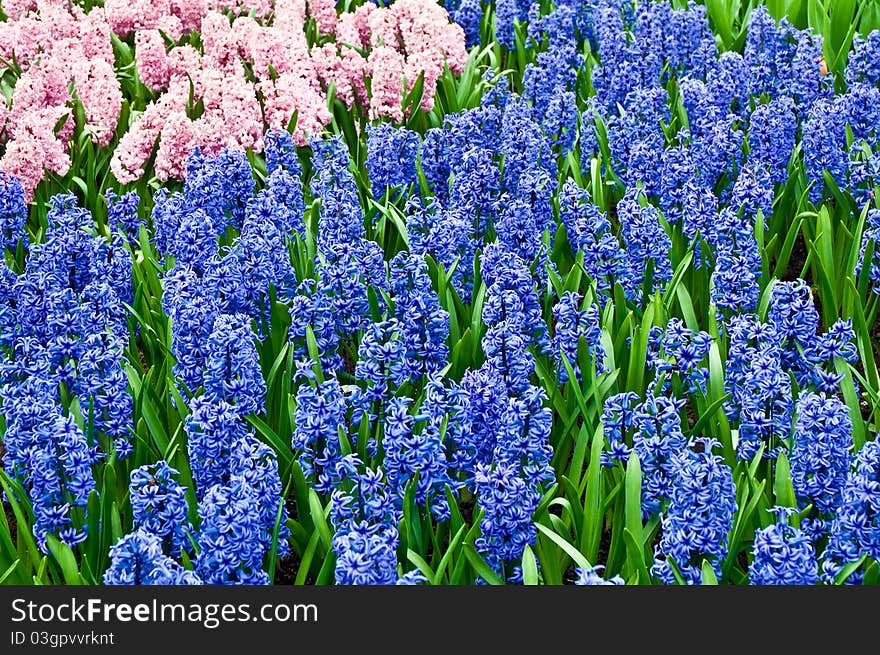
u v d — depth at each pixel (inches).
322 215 138.2
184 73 174.6
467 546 111.2
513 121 149.9
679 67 177.9
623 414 115.3
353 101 172.1
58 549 112.1
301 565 113.7
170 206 136.7
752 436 116.6
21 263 142.4
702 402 122.7
